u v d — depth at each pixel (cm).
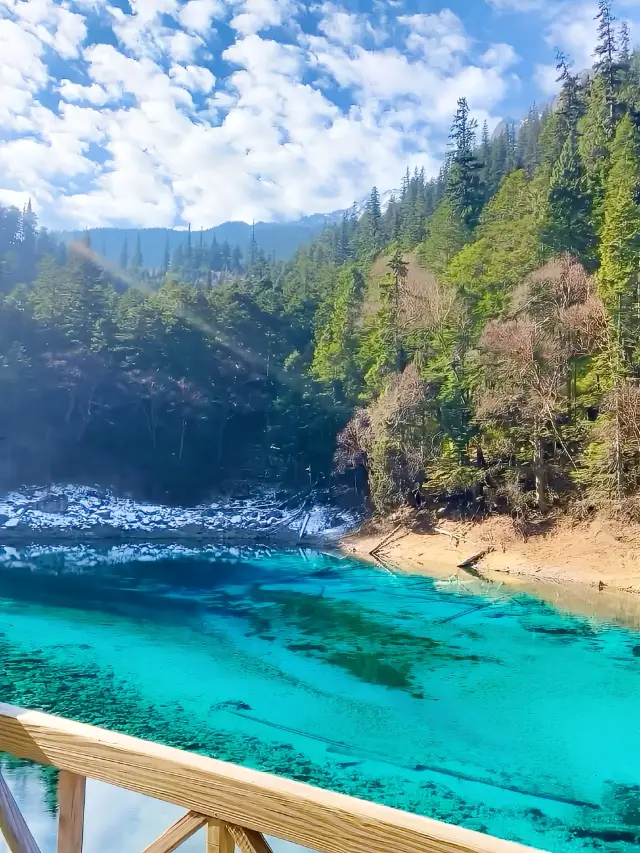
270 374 4831
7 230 7638
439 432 3666
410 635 2047
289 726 1392
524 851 156
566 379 3353
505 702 1525
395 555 3347
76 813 220
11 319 4706
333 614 2295
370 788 1141
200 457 4616
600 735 1357
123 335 4747
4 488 4388
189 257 14612
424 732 1374
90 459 4553
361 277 4894
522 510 3194
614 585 2588
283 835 185
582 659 1806
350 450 4100
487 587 2652
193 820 203
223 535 3988
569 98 4947
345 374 4481
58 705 1474
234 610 2356
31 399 4547
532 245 3909
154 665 1766
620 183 3738
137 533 4019
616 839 1001
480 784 1162
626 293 3234
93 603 2441
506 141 6406
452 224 4916
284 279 6825
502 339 3425
